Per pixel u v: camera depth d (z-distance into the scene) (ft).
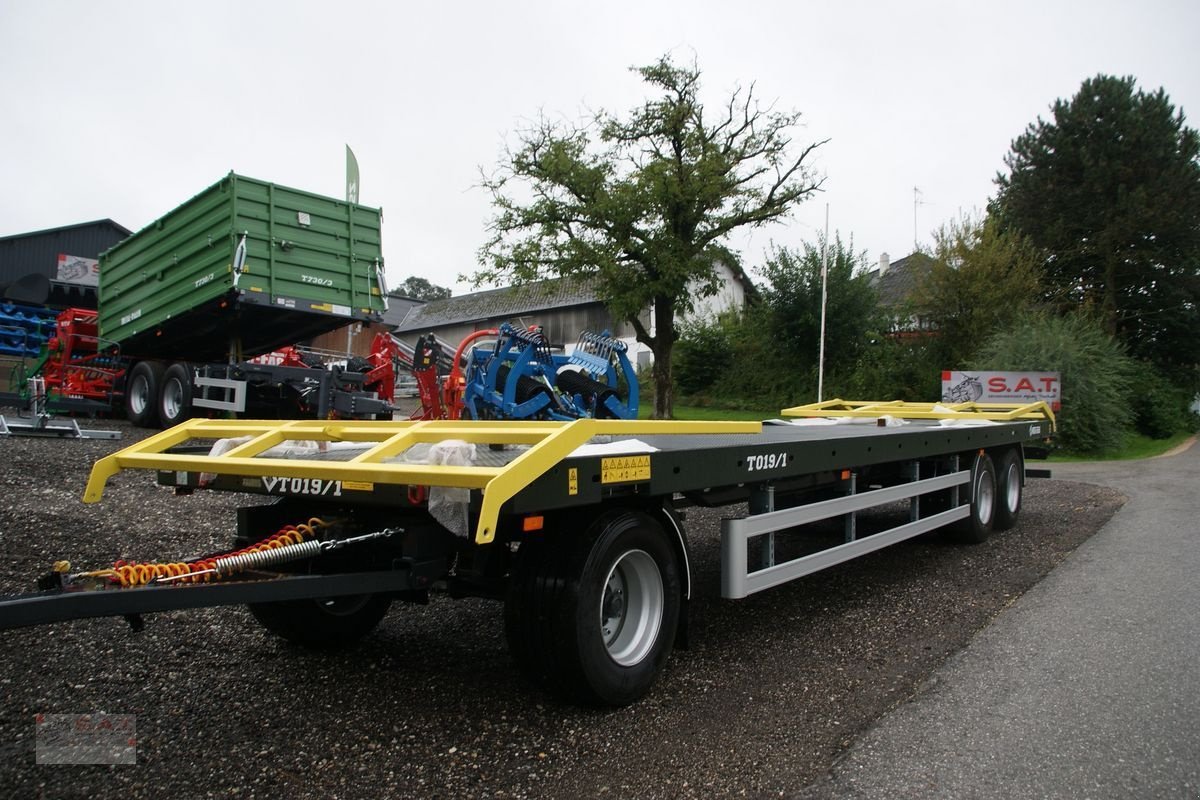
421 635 14.94
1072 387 61.82
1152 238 99.45
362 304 39.34
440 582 11.99
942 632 15.58
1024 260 82.53
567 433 9.89
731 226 72.90
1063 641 15.02
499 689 12.28
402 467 9.60
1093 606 17.48
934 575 20.48
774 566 14.52
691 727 11.03
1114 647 14.65
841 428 21.86
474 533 9.49
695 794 9.21
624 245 70.23
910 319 86.58
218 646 14.05
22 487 22.97
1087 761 10.14
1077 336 65.77
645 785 9.39
